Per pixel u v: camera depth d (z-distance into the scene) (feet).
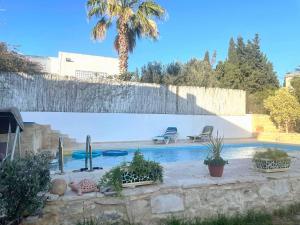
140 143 57.06
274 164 20.71
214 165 19.25
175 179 18.52
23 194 13.16
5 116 23.56
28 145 32.76
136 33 73.05
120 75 66.69
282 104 68.64
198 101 68.44
